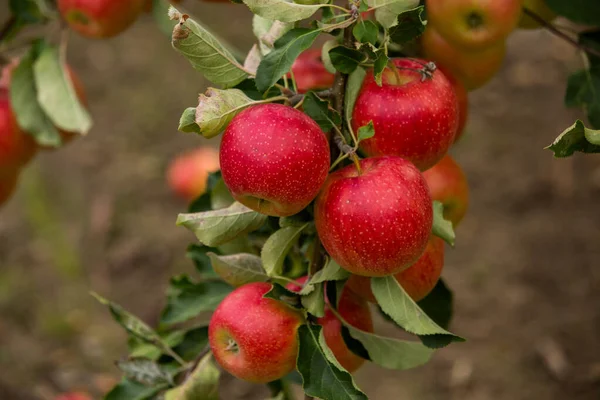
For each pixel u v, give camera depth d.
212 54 1.15
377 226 1.11
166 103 3.83
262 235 1.27
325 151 1.11
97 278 3.16
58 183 3.50
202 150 3.15
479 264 2.97
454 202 1.30
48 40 1.52
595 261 2.92
